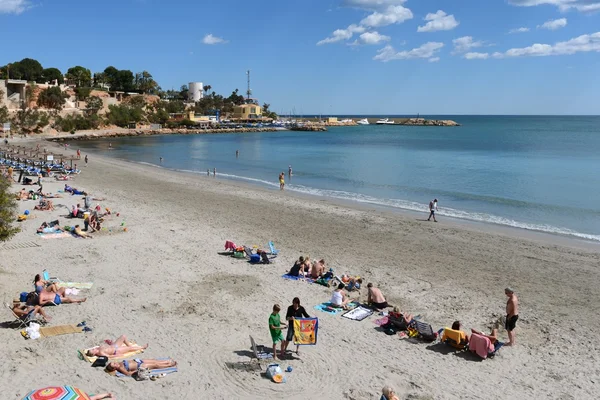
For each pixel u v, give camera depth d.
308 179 48.25
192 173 52.31
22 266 17.45
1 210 15.99
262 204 32.56
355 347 12.16
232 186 41.59
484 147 94.44
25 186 36.56
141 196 34.38
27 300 13.24
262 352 11.66
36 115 106.00
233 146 98.50
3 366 10.32
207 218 27.30
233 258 19.56
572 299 15.99
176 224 25.34
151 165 59.72
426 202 35.25
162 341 12.07
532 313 14.75
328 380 10.52
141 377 10.19
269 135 147.50
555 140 116.06
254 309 14.43
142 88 173.25
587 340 12.89
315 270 17.28
